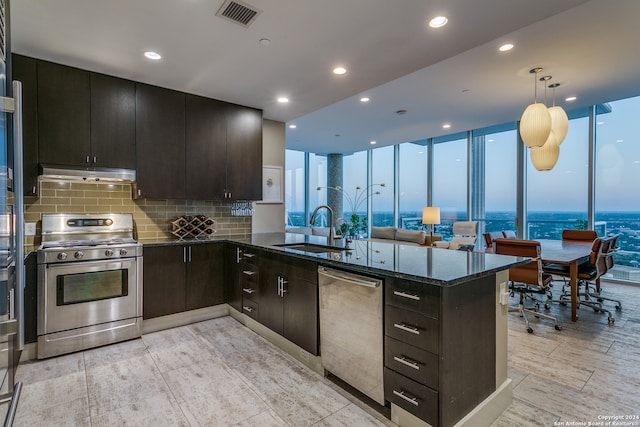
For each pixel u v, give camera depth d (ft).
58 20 7.02
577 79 12.78
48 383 7.47
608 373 7.88
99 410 6.47
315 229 25.36
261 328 10.25
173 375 7.83
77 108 9.50
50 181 9.98
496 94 14.52
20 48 8.32
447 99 15.16
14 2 6.32
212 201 13.29
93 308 9.32
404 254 7.82
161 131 10.98
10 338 5.37
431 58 8.80
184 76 10.09
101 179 10.29
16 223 5.18
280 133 15.38
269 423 6.08
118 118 10.18
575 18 8.61
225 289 12.17
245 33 7.55
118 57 8.81
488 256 7.45
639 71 12.06
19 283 5.16
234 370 8.07
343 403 6.70
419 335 5.47
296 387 7.29
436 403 5.24
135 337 10.03
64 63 9.19
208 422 6.11
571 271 11.72
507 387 6.60
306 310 8.10
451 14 6.77
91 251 9.25
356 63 9.11
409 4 6.43
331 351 7.38
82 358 8.73
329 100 12.31
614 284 17.22
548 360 8.56
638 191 16.60
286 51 8.43
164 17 6.93
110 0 6.31
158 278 10.67
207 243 11.76
